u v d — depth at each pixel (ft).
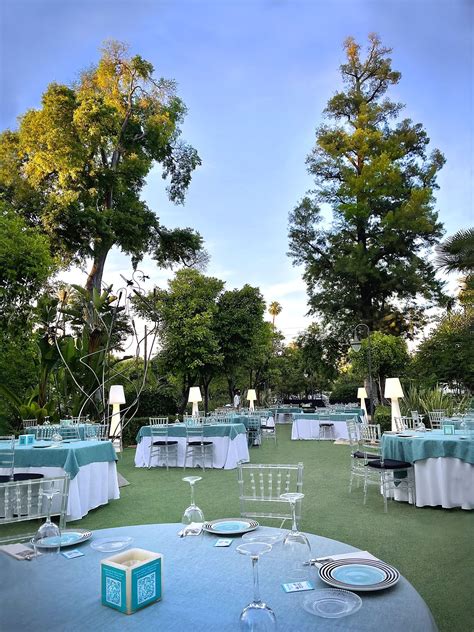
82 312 38.70
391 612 4.18
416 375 51.49
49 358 33.86
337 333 72.13
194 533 6.59
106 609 4.32
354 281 68.74
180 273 50.60
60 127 44.50
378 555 11.87
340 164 71.46
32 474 15.80
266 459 30.89
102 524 15.66
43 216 44.57
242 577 5.04
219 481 22.85
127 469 27.71
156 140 54.65
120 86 53.57
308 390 107.04
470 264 35.37
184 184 61.57
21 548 5.72
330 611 4.17
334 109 72.95
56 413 33.88
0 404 33.60
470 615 8.52
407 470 17.70
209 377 54.08
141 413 46.55
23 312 30.58
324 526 14.57
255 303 53.72
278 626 3.93
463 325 48.96
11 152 47.78
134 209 51.75
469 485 16.20
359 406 60.18
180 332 47.09
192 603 4.42
